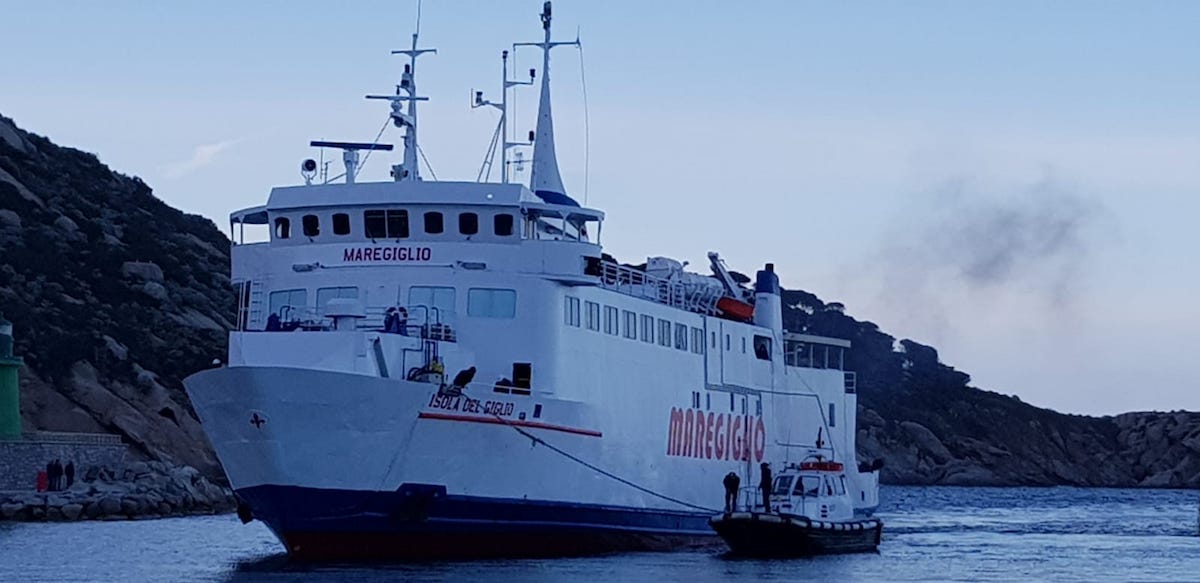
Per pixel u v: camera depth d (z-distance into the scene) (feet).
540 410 197.67
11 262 477.36
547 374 200.13
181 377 447.83
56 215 538.88
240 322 209.77
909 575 205.36
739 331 253.85
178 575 191.83
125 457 366.22
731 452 248.52
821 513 232.53
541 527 200.95
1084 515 440.04
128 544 245.86
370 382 179.52
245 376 177.47
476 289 200.85
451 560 194.80
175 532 276.82
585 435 206.69
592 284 204.74
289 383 177.37
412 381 182.80
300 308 204.64
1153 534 325.21
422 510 187.11
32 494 321.73
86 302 474.90
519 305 200.34
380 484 183.93
